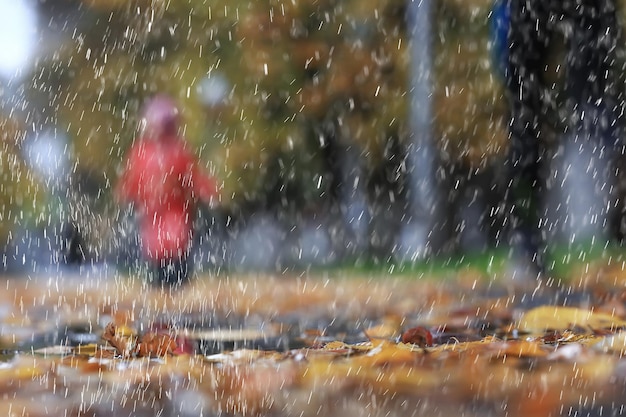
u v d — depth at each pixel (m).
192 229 15.75
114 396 5.28
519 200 12.80
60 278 17.97
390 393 5.20
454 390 5.22
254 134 30.19
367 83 29.22
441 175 21.52
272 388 5.38
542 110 12.30
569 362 5.85
